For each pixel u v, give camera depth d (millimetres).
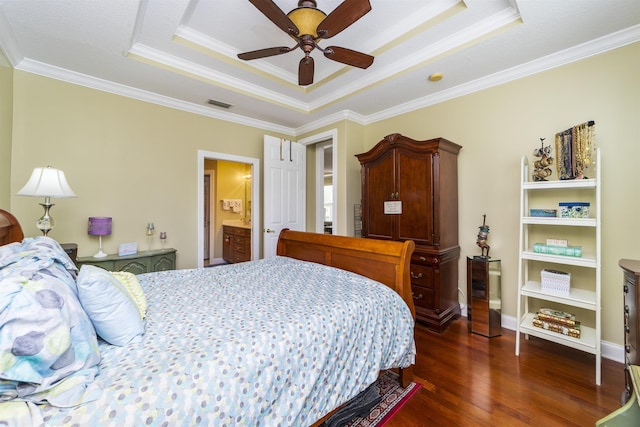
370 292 1696
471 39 2240
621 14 1869
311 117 3957
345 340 1380
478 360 2127
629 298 1557
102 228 2713
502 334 2596
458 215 3057
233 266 2363
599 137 2201
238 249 5398
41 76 2561
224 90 3074
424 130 3346
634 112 2061
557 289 2158
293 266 2369
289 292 1688
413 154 2918
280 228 4035
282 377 1099
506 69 2619
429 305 2736
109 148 2938
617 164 2125
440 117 3193
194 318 1285
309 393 1164
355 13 1566
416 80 2848
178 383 864
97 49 2303
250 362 1023
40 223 2242
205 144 3645
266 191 3895
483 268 2562
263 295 1631
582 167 2086
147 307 1406
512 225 2678
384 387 1806
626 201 2090
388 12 2191
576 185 2051
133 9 1851
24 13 1870
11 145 2408
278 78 3189
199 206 3586
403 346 1695
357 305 1514
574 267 2330
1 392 716
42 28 2033
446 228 2842
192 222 3541
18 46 2260
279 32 2422
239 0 2031
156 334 1128
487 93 2826
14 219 1693
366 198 3379
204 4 2074
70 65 2557
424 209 2818
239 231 5359
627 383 1459
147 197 3193
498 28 2105
